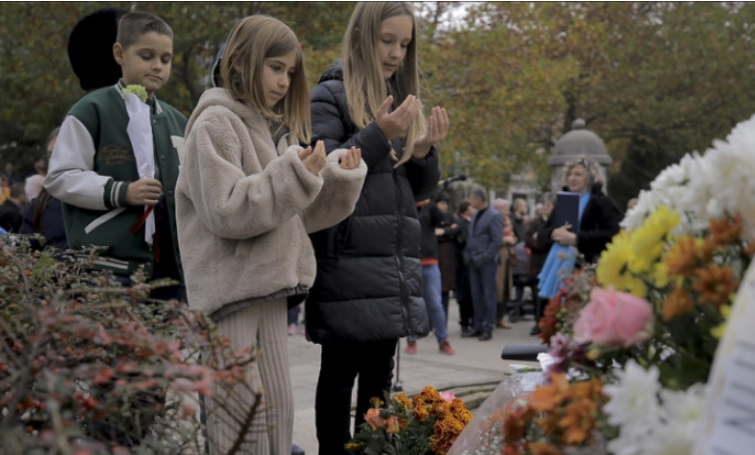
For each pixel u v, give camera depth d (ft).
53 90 55.88
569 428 4.66
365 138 10.70
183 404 5.72
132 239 11.03
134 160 11.35
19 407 5.63
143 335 5.79
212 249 9.31
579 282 5.62
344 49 11.84
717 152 4.88
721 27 77.71
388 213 11.24
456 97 65.26
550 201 35.65
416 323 11.32
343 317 10.93
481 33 64.34
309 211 9.96
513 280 43.32
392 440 10.82
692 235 5.16
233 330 9.23
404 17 11.51
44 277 7.21
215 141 9.13
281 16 54.29
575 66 67.72
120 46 11.89
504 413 8.63
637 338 4.83
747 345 3.74
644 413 4.29
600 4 78.02
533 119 69.26
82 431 5.65
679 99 83.05
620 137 90.38
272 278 9.14
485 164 68.74
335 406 11.59
